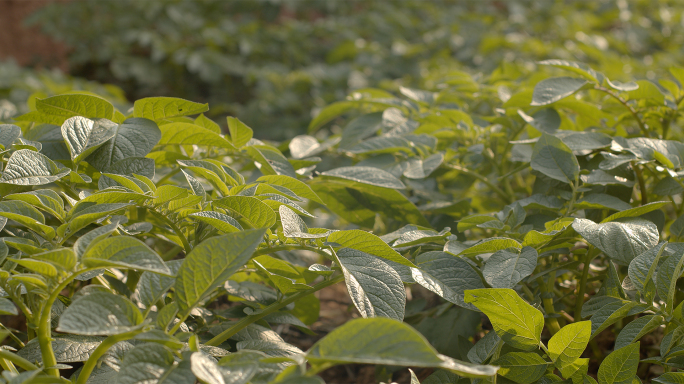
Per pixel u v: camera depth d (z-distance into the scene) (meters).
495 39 3.60
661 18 4.38
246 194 0.99
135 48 5.31
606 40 4.01
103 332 0.64
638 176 1.30
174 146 1.40
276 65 4.32
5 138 1.04
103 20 5.23
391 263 0.99
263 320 1.16
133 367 0.66
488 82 2.16
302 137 1.69
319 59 4.88
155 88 4.83
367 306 0.82
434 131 1.65
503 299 0.84
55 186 1.60
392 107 1.75
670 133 1.60
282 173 1.32
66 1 5.90
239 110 3.90
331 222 2.16
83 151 1.04
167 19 4.89
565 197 1.17
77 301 0.65
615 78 2.52
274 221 0.90
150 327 0.71
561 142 1.20
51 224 1.20
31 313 0.82
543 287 1.14
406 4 5.27
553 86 1.33
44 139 1.23
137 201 0.90
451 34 4.30
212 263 0.71
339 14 5.41
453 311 1.29
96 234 0.74
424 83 3.25
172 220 0.96
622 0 4.83
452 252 0.98
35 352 0.88
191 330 1.08
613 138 1.24
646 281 0.88
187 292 0.72
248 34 4.62
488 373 0.61
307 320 1.40
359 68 3.86
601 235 0.94
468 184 1.76
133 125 1.15
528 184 1.85
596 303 1.00
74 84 3.31
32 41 5.77
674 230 1.17
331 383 1.41
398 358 0.58
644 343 1.32
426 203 1.64
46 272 0.68
